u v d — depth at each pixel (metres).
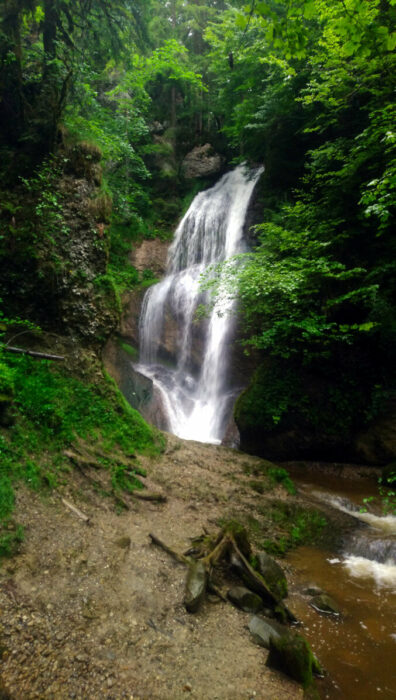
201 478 7.12
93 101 10.12
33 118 7.39
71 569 3.85
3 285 6.59
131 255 18.78
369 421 9.07
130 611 3.57
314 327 8.43
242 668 3.18
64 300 7.13
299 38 3.43
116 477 5.84
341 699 3.15
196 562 4.34
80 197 7.62
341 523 6.55
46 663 2.83
